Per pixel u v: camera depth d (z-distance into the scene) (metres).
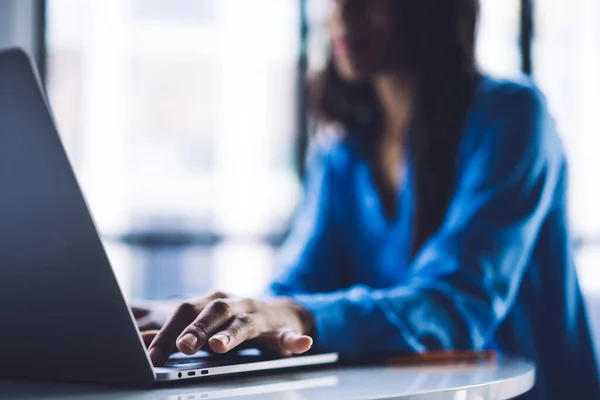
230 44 2.96
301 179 2.93
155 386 0.59
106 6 2.95
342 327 0.78
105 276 0.54
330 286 1.24
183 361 0.67
